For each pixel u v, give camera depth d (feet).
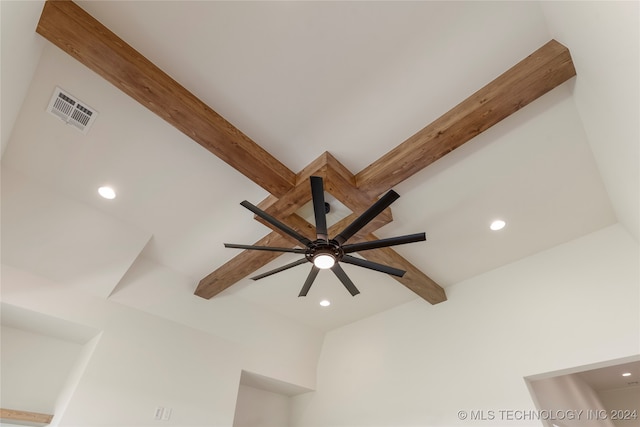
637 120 5.37
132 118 7.88
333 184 8.11
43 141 8.38
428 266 12.65
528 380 10.75
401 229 10.82
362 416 13.93
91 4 5.89
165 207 10.26
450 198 9.68
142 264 12.17
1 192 9.02
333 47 6.49
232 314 14.17
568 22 5.53
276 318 15.56
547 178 9.00
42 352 11.30
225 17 6.07
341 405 14.96
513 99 6.65
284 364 15.67
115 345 10.93
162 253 12.09
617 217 10.26
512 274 12.25
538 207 9.93
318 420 15.47
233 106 7.48
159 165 8.95
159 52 6.55
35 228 9.72
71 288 10.73
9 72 5.91
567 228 10.78
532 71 6.34
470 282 13.26
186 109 6.94
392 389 13.57
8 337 10.85
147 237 11.16
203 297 13.48
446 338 12.96
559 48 6.19
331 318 16.24
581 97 6.87
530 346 10.82
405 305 14.94
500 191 9.42
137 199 9.98
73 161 8.91
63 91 7.34
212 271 13.00
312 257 7.75
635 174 6.81
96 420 9.74
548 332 10.64
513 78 6.54
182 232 11.21
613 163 7.57
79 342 11.94
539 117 7.59
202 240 11.53
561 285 10.97
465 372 11.86
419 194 9.56
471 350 12.08
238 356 13.98
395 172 8.11
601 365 9.59
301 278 13.17
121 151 8.64
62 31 5.74
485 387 11.18
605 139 7.13
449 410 11.62
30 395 10.59
